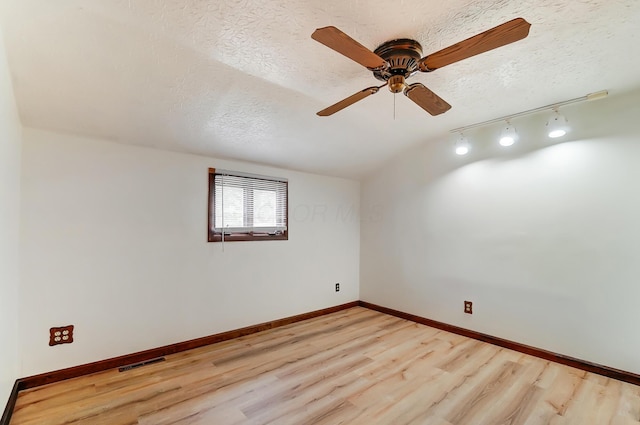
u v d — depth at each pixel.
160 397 1.98
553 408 1.87
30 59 1.59
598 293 2.32
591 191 2.36
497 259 2.89
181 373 2.30
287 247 3.55
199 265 2.88
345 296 4.16
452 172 3.26
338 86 2.10
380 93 2.22
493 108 2.51
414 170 3.62
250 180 3.27
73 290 2.24
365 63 1.41
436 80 2.05
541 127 2.62
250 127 2.59
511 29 1.11
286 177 3.57
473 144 3.08
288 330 3.29
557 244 2.53
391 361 2.52
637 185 2.17
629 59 1.80
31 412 1.81
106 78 1.80
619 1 1.33
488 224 2.96
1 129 1.48
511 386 2.13
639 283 2.15
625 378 2.17
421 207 3.55
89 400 1.94
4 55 1.48
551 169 2.57
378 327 3.38
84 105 2.00
